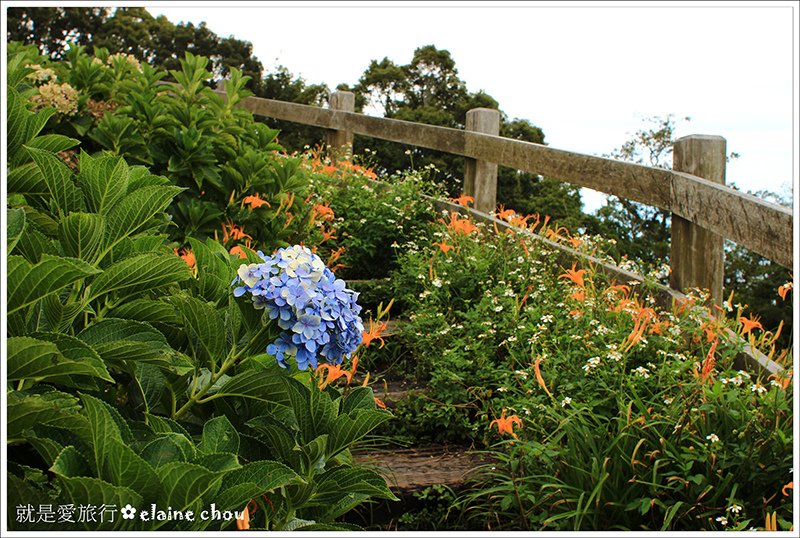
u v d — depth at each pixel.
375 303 4.57
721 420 2.42
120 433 1.52
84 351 1.54
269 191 4.13
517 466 2.49
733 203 3.21
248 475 1.57
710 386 2.59
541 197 15.38
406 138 6.54
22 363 1.44
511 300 3.62
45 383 1.64
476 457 2.94
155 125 3.88
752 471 2.25
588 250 4.37
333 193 5.42
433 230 5.12
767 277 15.32
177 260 1.76
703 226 3.47
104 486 1.32
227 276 2.13
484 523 2.52
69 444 1.51
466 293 4.00
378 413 1.86
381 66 18.16
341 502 1.96
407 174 5.97
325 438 1.83
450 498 2.62
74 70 4.16
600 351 2.95
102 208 1.86
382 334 3.87
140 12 16.77
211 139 3.97
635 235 14.37
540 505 2.40
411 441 3.10
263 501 1.82
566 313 3.45
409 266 4.49
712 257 3.57
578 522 2.19
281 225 4.22
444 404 3.16
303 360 1.80
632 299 3.73
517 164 5.22
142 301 1.86
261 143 4.40
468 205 5.81
